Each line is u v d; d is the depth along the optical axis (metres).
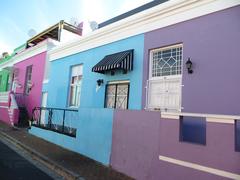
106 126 7.60
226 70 6.29
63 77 13.25
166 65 7.97
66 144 9.86
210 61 6.64
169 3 7.73
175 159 5.26
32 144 10.52
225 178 4.37
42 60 16.92
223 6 6.52
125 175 6.48
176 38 7.58
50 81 14.68
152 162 5.80
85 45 11.74
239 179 4.19
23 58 20.16
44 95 15.93
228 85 6.20
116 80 9.64
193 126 6.70
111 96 9.90
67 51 13.22
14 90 21.02
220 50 6.47
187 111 6.95
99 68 9.47
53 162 7.68
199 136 6.52
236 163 4.26
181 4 7.42
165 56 8.05
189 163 4.97
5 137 12.86
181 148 5.18
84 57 11.73
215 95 6.42
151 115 6.02
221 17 6.55
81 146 8.81
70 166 7.26
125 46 9.38
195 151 4.90
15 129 15.08
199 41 6.96
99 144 7.81
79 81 12.20
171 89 7.66
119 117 7.09
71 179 6.48
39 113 14.03
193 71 6.98
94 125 8.20
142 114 6.29
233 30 6.28
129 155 6.52
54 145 10.41
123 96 9.34
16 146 10.70
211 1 6.77
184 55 7.28
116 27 9.77
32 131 13.27
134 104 8.62
